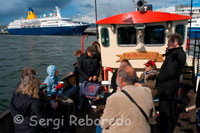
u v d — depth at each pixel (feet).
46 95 9.79
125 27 14.70
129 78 6.25
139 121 5.80
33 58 88.12
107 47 15.61
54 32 334.24
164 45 14.35
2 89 42.50
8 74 57.11
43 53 106.52
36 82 7.37
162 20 13.46
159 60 14.67
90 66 13.57
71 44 168.35
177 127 10.73
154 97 11.89
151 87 11.43
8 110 9.66
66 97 11.75
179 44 9.16
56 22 333.21
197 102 8.73
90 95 13.62
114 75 12.35
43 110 7.66
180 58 8.85
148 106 6.07
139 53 14.96
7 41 212.02
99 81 17.44
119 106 5.90
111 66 15.89
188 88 15.80
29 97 7.24
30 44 172.04
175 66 8.82
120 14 14.20
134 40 14.84
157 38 14.40
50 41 210.59
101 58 16.14
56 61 78.95
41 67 66.49
